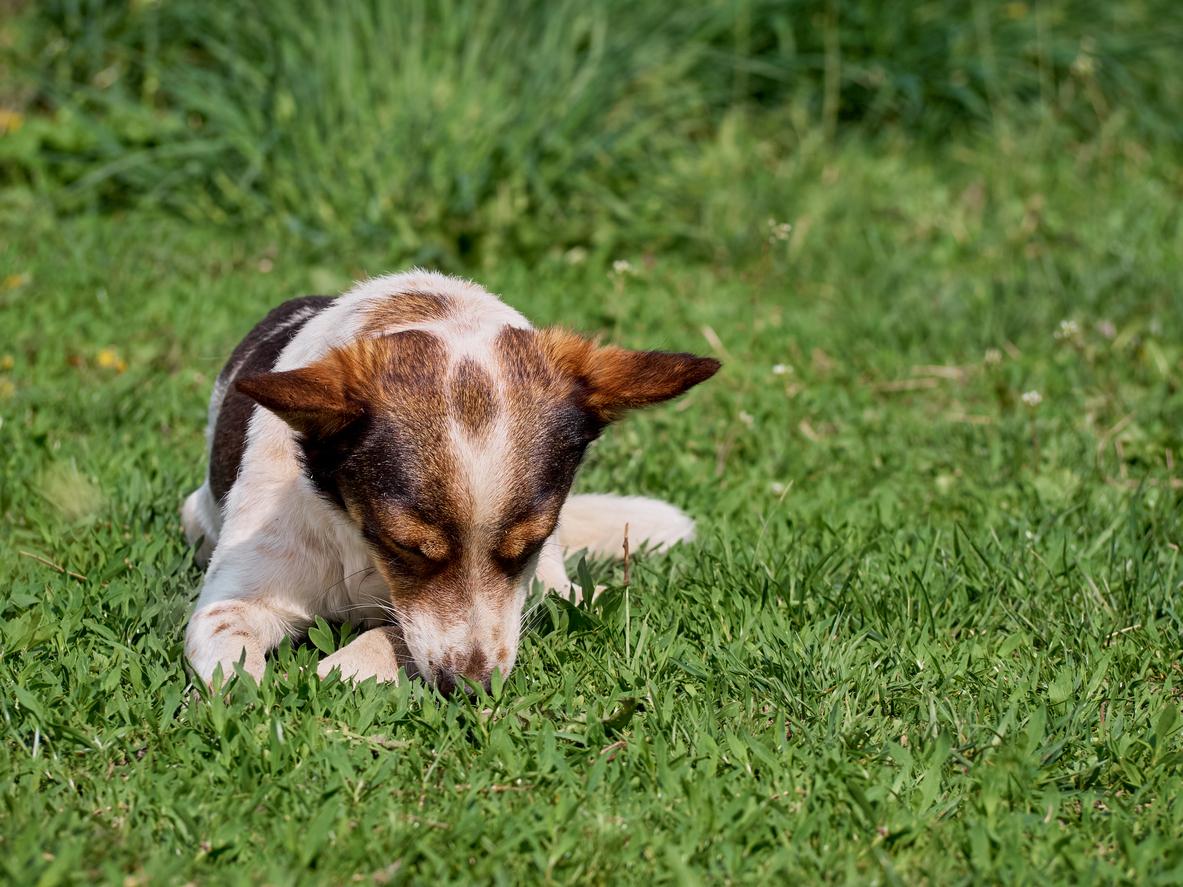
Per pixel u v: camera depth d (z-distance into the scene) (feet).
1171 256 42.65
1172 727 18.84
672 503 27.53
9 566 22.90
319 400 18.72
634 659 20.17
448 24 45.80
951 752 18.07
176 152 43.47
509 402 19.20
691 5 51.83
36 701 18.07
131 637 20.66
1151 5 57.52
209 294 37.24
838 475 29.14
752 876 15.64
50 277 37.27
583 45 48.39
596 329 36.55
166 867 15.10
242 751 17.48
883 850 16.21
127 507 25.29
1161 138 52.80
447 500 18.63
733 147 47.21
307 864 15.46
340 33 44.65
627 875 15.61
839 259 42.65
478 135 42.73
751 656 20.65
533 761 17.67
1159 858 16.03
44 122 45.11
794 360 35.58
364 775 17.19
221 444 22.94
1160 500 26.94
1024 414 31.86
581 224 42.52
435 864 15.51
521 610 20.22
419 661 19.25
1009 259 43.32
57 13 49.06
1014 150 50.85
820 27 54.49
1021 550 24.68
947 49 54.44
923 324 37.76
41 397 30.07
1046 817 16.92
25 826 15.72
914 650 20.88
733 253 43.06
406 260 40.24
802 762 17.85
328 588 21.43
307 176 42.32
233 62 45.65
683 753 17.84
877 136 53.47
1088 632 21.81
